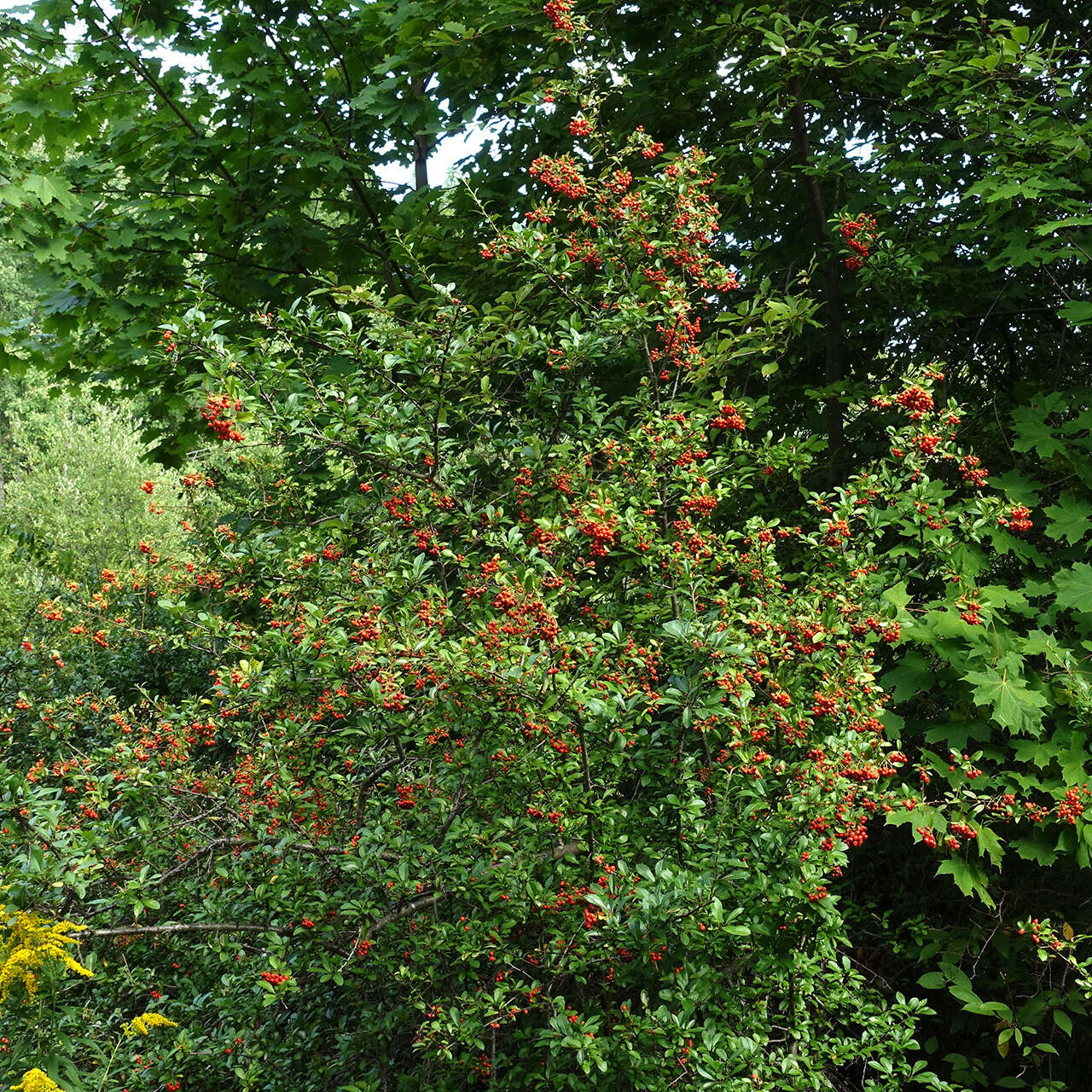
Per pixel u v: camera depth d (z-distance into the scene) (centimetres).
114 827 406
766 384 612
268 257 686
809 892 312
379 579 382
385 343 435
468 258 638
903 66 518
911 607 429
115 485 1802
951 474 530
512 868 354
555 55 522
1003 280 541
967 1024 515
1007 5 574
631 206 434
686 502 390
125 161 698
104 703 734
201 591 577
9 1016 300
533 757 366
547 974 367
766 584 384
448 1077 385
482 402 439
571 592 384
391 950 382
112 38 627
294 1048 443
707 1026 334
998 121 447
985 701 373
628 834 376
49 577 1294
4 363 721
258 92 626
